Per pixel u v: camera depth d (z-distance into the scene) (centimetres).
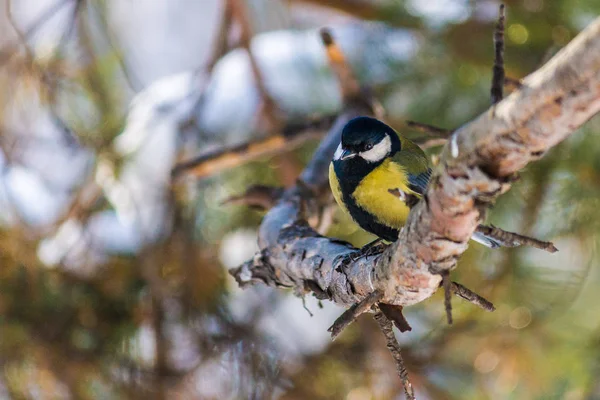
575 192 405
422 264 382
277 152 411
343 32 414
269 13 430
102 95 411
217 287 409
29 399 408
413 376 407
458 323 406
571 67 365
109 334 409
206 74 412
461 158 379
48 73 409
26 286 408
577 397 402
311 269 389
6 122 412
